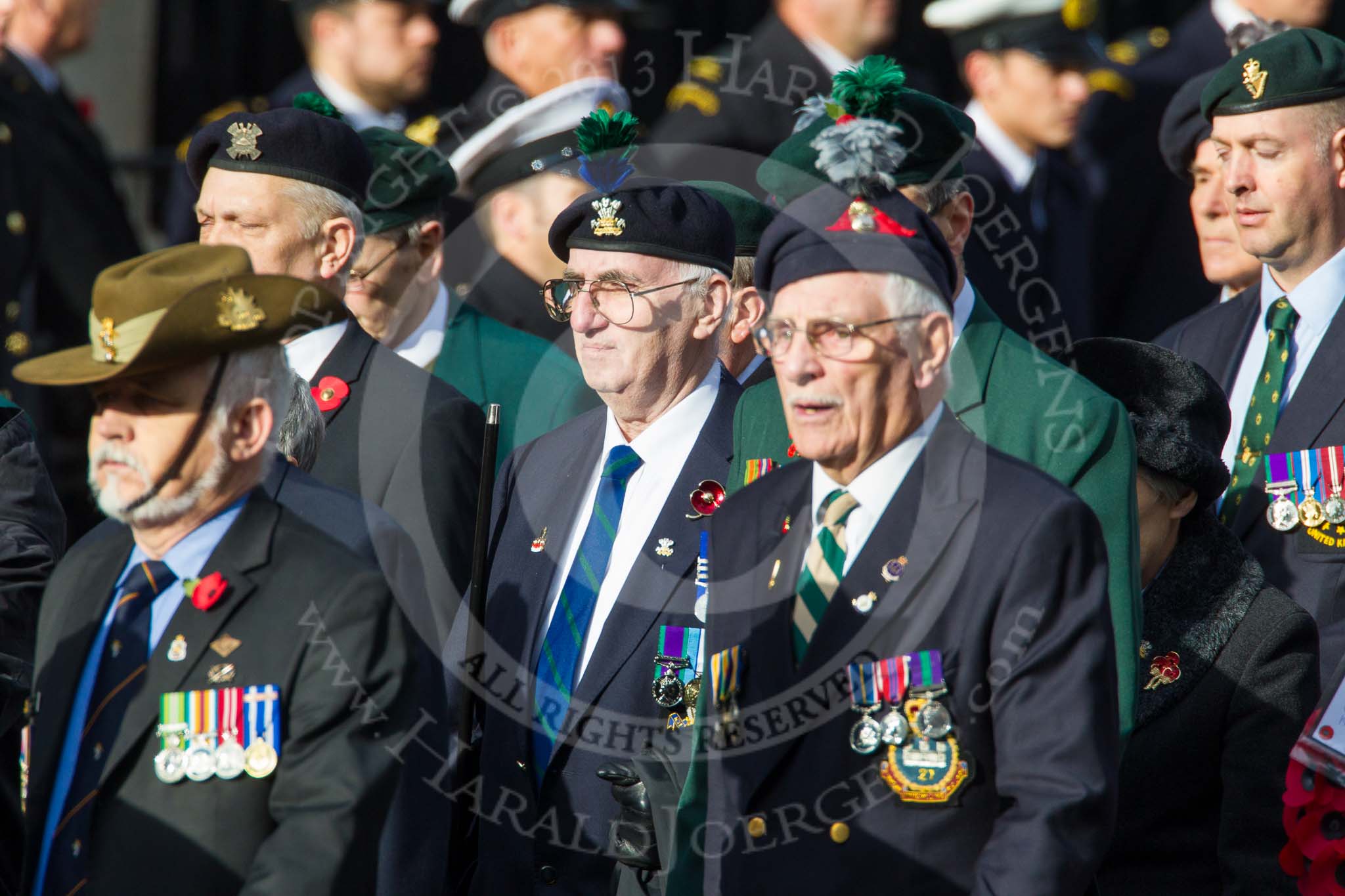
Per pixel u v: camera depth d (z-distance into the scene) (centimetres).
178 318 1155
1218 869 1380
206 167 1677
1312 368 1720
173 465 1189
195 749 1171
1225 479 1409
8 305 2659
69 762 1212
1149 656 1395
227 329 1177
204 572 1212
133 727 1181
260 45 3491
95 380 1167
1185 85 2114
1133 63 2962
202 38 3475
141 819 1171
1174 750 1380
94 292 1194
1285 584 1691
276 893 1115
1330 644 1614
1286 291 1777
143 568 1223
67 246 2759
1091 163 2859
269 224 1622
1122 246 2864
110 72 3434
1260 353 1809
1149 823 1391
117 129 3447
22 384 2661
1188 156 2100
